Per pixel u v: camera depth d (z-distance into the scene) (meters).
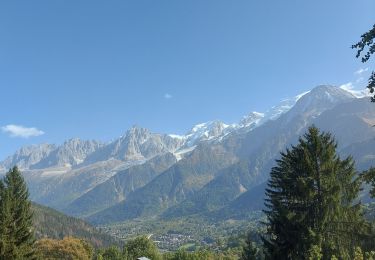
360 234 44.81
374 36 17.80
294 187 47.75
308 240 43.75
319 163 47.09
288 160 51.62
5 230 62.62
